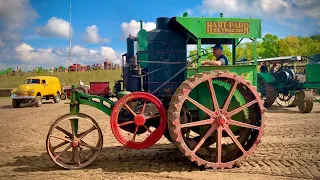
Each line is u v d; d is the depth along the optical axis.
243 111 6.07
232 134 5.63
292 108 15.86
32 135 9.79
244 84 5.65
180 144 5.32
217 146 5.55
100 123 11.97
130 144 5.58
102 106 6.05
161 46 6.42
